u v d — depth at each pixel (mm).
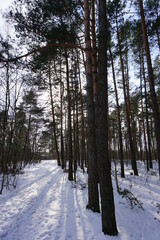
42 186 8016
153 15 8188
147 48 7129
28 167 19703
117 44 11102
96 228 3451
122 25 9984
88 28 5059
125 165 18906
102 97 3584
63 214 4219
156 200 5848
